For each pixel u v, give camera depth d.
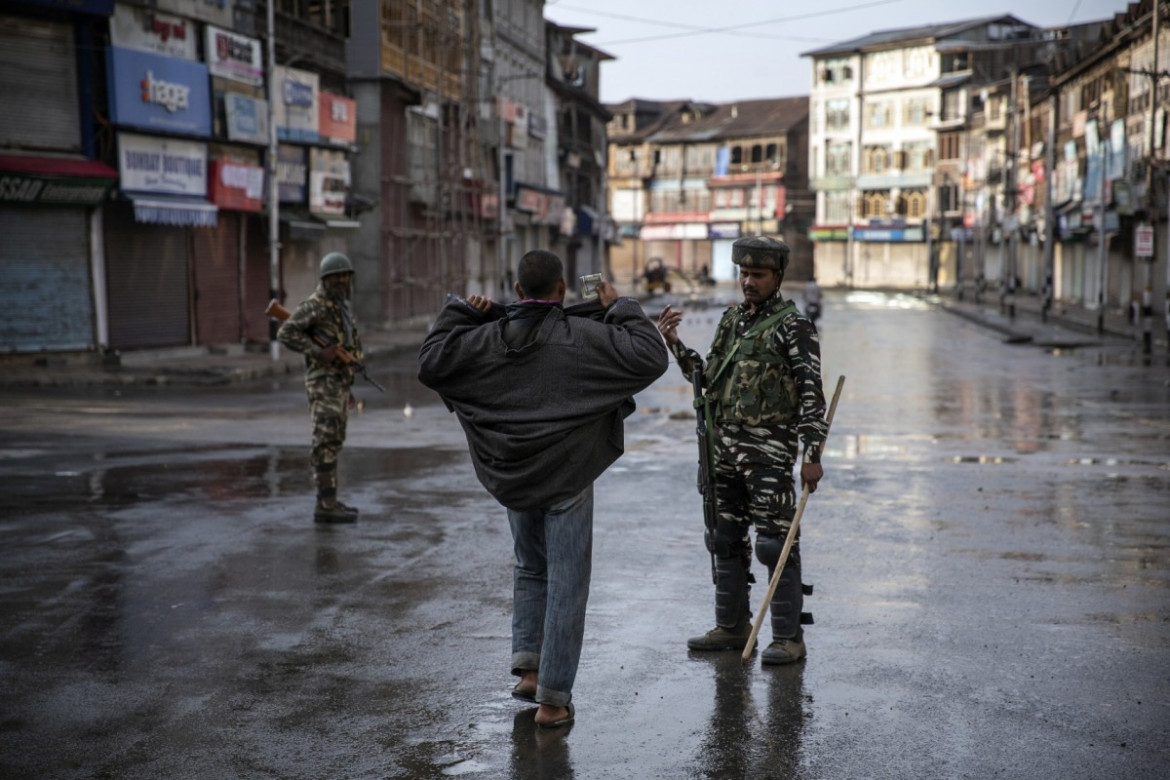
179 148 26.27
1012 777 4.10
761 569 7.16
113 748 4.36
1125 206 40.97
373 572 7.05
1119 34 46.19
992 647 5.59
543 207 66.75
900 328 40.91
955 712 4.72
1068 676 5.16
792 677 5.17
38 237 23.28
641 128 118.50
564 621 4.58
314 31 34.41
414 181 41.84
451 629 5.88
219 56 27.69
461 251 45.81
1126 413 16.55
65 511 8.89
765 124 107.69
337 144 34.53
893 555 7.57
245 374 22.75
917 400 18.38
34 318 23.28
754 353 5.37
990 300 65.00
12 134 22.58
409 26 41.34
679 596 6.54
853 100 97.38
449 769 4.18
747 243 5.39
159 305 26.44
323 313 8.39
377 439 13.59
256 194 29.75
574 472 4.59
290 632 5.83
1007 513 9.02
